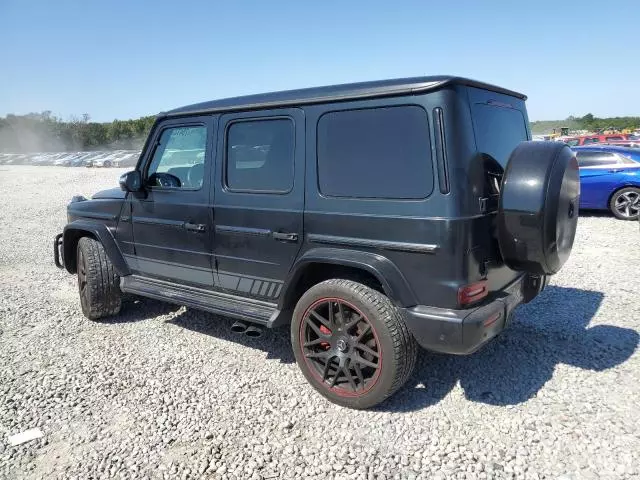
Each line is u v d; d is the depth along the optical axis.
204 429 3.10
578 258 6.91
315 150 3.31
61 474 2.72
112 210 4.80
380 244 3.02
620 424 2.97
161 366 3.99
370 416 3.18
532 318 4.67
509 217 2.88
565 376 3.57
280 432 3.04
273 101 3.51
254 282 3.76
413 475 2.61
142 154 4.49
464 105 2.88
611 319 4.59
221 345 4.39
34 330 4.85
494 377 3.61
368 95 3.04
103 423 3.20
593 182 10.12
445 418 3.12
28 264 7.80
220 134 3.85
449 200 2.78
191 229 4.07
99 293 4.82
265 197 3.57
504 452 2.77
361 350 3.20
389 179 3.00
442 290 2.84
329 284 3.22
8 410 3.38
